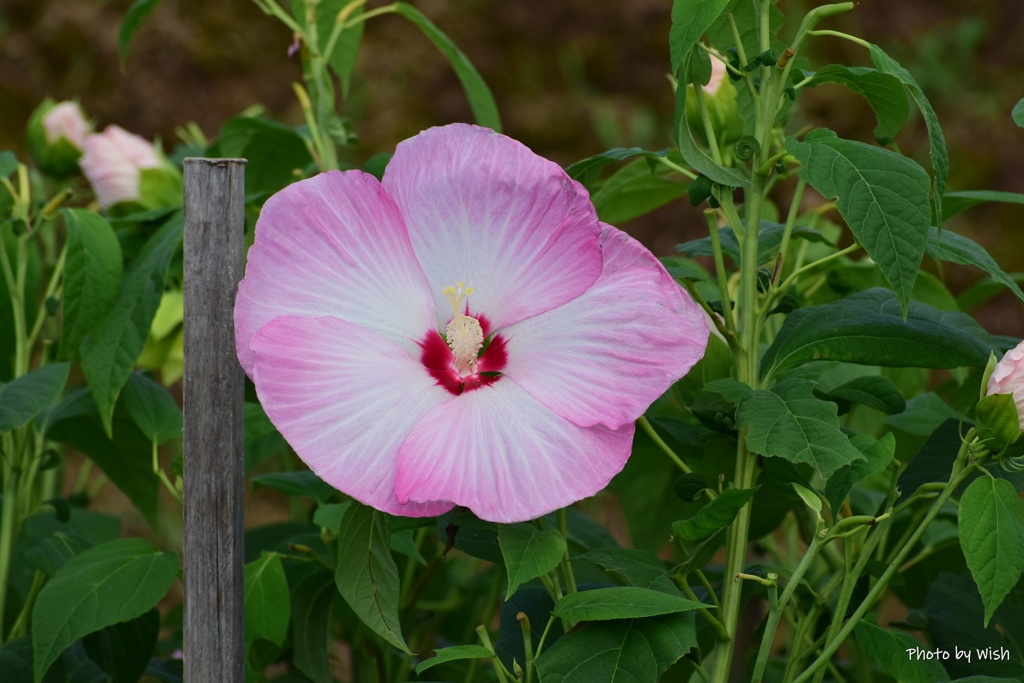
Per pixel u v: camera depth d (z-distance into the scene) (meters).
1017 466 1.26
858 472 1.26
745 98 1.40
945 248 1.31
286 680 1.68
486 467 1.20
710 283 1.60
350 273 1.22
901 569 1.51
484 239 1.24
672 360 1.21
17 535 1.64
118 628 1.47
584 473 1.20
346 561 1.25
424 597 1.82
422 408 1.21
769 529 1.50
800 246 1.63
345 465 1.20
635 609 1.22
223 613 1.25
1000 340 1.44
